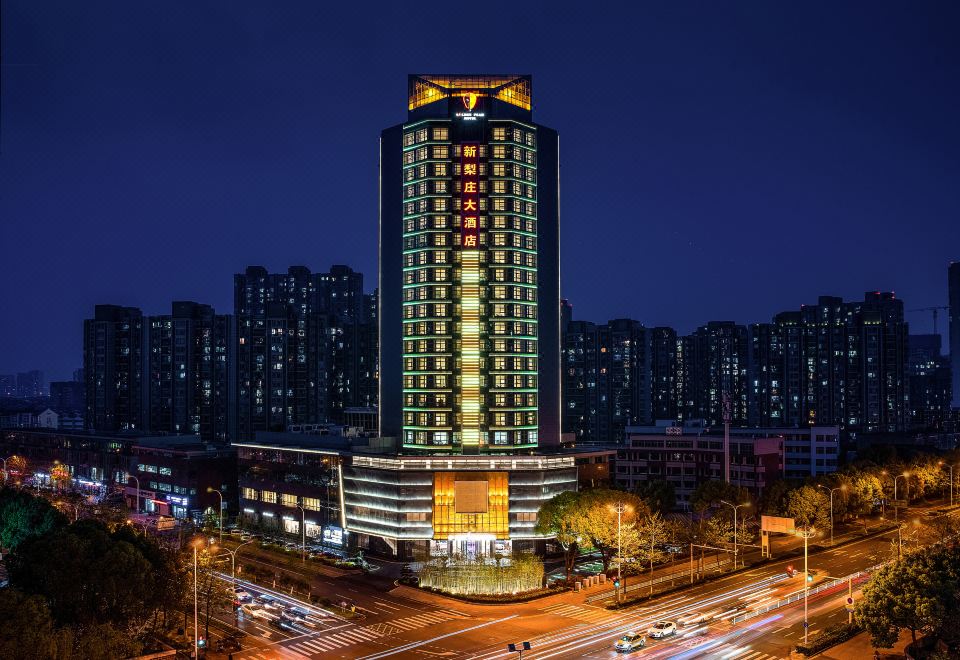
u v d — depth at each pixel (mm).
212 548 135250
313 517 169875
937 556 90500
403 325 167875
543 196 172000
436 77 173250
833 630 100438
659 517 145625
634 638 96750
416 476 148875
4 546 135000
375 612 116125
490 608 117312
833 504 165750
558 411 173500
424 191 165250
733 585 127625
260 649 99625
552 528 136000
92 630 81438
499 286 163750
